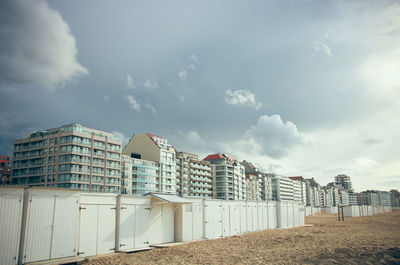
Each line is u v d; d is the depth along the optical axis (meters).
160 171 111.19
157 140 119.69
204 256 23.48
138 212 26.56
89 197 22.77
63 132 90.31
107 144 96.56
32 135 97.38
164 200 27.70
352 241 31.25
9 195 17.69
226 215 38.53
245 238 35.25
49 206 19.53
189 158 134.25
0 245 16.97
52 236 19.45
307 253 24.38
